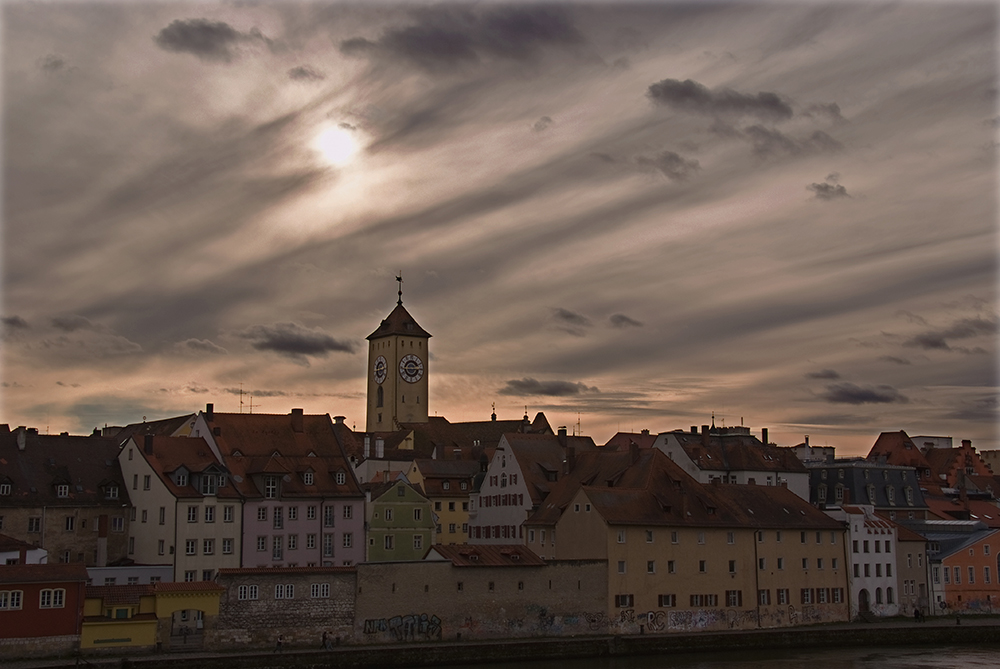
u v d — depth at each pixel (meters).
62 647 97.50
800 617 134.75
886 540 145.00
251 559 126.88
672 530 126.69
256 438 135.88
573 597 119.06
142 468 129.00
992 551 154.25
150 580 120.75
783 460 175.62
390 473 176.00
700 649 119.25
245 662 98.38
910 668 109.19
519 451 162.00
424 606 112.50
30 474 127.12
